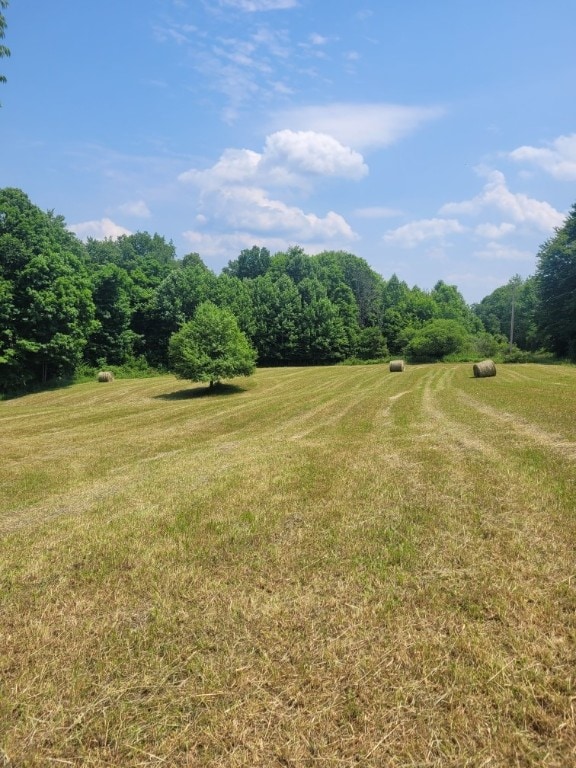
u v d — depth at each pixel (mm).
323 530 5090
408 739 2324
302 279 71875
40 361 32844
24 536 5496
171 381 34500
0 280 30531
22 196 34344
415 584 3779
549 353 50594
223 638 3201
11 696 2719
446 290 89875
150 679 2822
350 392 22891
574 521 4906
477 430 10688
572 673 2686
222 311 27031
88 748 2357
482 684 2635
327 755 2256
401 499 5992
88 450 11383
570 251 44156
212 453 10203
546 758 2189
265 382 31016
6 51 9477
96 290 46875
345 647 3027
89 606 3729
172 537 5133
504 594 3537
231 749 2322
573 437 9062
